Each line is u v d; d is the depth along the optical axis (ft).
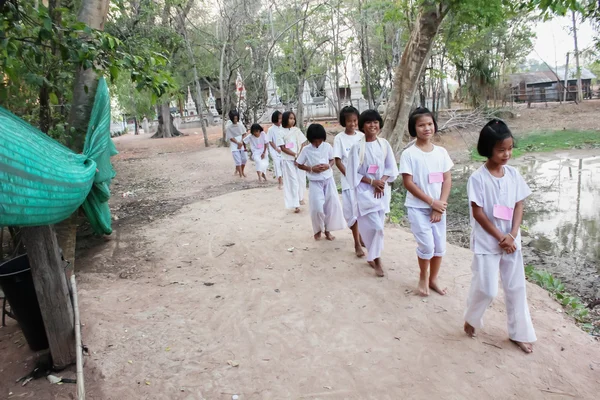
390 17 36.65
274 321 13.50
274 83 87.15
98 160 15.08
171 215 27.94
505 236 10.68
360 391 10.14
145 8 44.55
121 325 13.52
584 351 11.31
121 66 13.53
